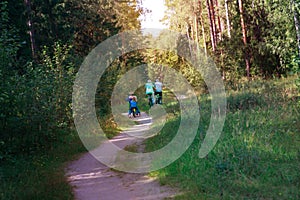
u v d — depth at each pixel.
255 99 14.94
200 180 7.51
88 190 7.95
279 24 21.09
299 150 8.71
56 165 10.42
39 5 23.23
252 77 22.39
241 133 10.45
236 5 25.86
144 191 7.49
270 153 8.60
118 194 7.50
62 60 16.47
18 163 9.95
